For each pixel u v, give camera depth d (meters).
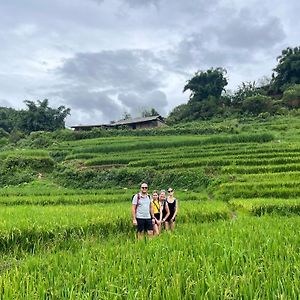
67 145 71.25
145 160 52.03
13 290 5.44
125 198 33.75
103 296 5.22
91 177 49.62
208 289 5.11
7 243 12.95
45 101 103.81
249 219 16.84
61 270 6.68
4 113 120.44
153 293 5.23
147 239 10.22
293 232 10.08
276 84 109.75
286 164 43.88
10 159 54.56
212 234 10.35
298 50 110.12
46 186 48.09
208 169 45.88
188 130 78.94
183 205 25.80
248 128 77.06
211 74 112.06
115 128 94.69
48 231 13.81
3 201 31.78
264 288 5.23
